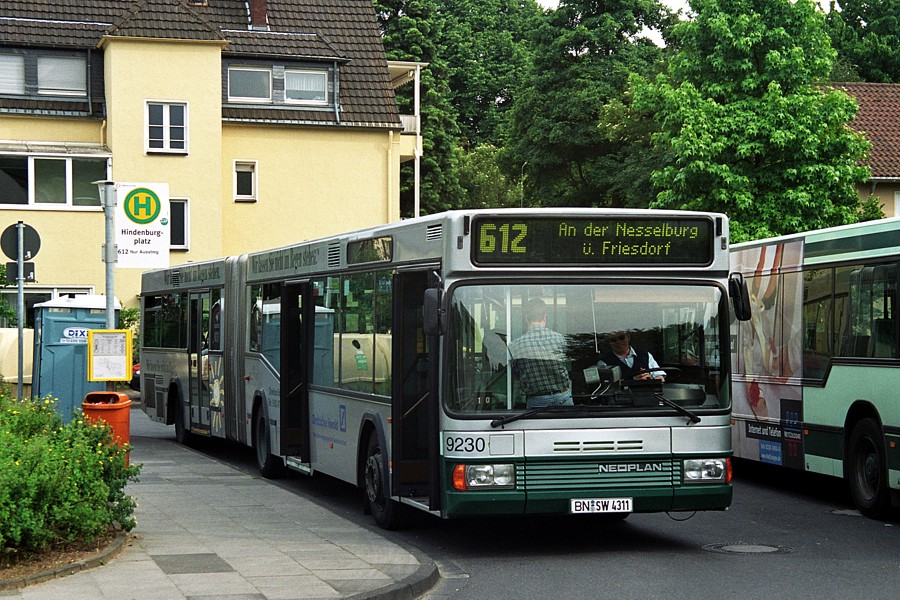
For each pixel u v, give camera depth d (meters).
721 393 12.25
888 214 49.03
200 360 23.03
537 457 11.77
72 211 44.03
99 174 44.44
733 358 18.58
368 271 14.39
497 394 11.83
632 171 60.06
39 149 43.72
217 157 45.34
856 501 15.01
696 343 12.25
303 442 16.89
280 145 47.41
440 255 12.17
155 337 26.62
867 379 14.67
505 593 10.38
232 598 9.34
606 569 11.46
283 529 13.08
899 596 10.16
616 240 12.18
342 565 10.87
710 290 12.36
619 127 60.47
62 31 45.38
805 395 16.25
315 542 12.17
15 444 10.70
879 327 14.48
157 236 19.19
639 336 12.12
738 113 35.41
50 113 44.44
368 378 14.32
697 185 36.22
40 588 9.61
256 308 19.62
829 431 15.63
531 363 11.89
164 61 44.84
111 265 17.53
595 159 68.25
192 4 48.22
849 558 12.00
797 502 16.41
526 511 11.73
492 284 11.97
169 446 24.31
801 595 10.20
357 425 14.68
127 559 11.01
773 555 12.19
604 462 11.88
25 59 44.75
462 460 11.72
